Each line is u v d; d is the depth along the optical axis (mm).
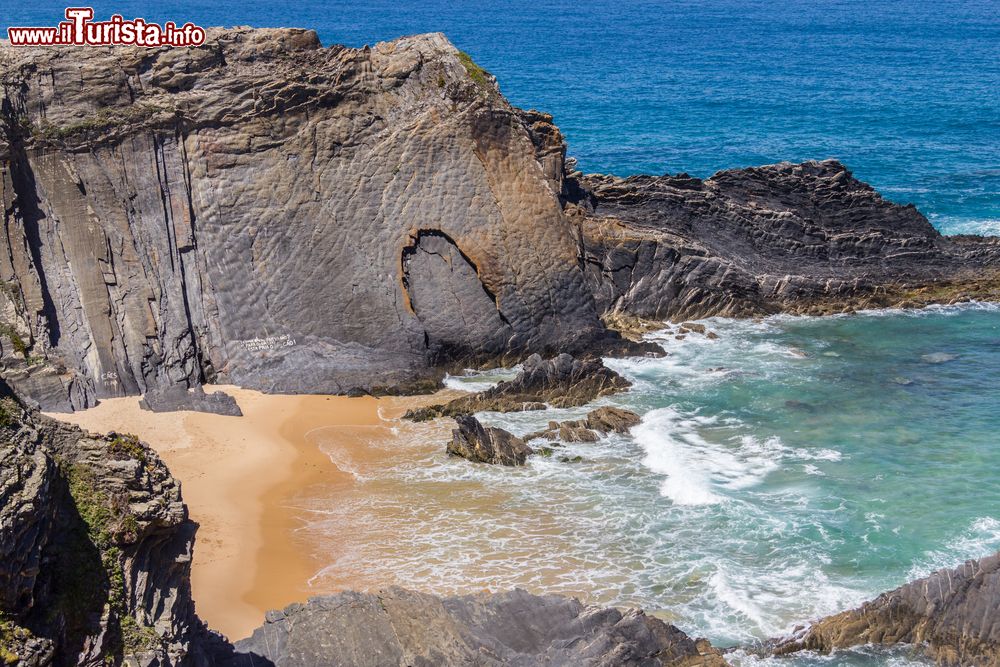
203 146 50719
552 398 46438
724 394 46594
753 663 28203
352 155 52219
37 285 46281
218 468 40344
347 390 48094
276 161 51500
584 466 40188
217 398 45969
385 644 26312
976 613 28344
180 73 50344
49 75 48312
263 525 36188
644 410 45031
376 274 51125
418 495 38281
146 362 47438
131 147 49406
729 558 33438
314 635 26672
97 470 22562
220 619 30688
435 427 44406
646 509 36719
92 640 20719
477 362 51125
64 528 21594
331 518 36719
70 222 47938
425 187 52062
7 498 19656
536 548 34438
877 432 42219
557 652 26594
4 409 21906
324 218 51469
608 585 32156
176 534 23797
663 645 27484
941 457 39844
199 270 50156
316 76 51875
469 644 26359
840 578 32062
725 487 38000
